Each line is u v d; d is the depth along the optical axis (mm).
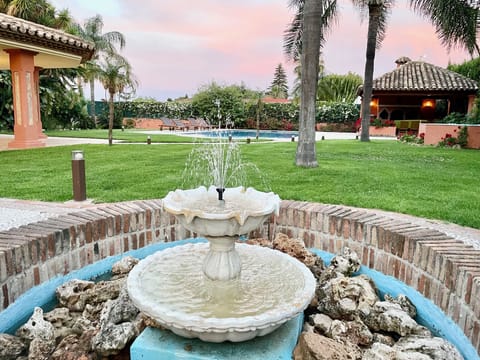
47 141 13039
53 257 2650
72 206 4148
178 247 2801
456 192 4973
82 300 2486
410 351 1935
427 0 9102
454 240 2596
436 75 19656
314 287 2172
